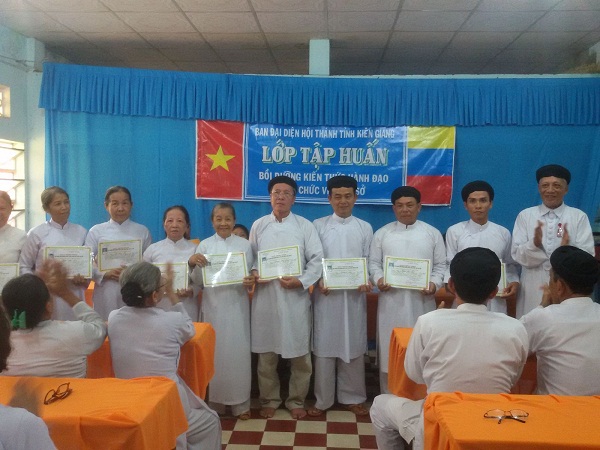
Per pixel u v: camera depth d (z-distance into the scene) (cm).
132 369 207
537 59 610
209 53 600
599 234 495
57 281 206
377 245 342
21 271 327
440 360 179
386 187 523
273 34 525
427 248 331
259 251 323
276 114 519
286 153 525
